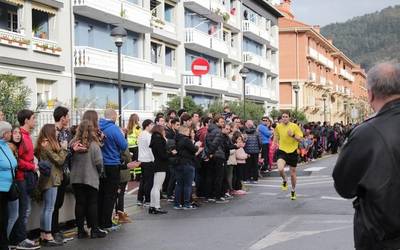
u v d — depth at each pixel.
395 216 3.45
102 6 26.25
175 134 13.41
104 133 9.93
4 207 8.13
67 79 24.62
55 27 23.98
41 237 8.89
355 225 3.68
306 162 28.00
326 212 11.67
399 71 3.63
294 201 13.59
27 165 8.34
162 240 9.12
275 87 60.78
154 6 33.72
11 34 21.00
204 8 39.16
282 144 14.19
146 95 31.97
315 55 72.25
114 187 10.03
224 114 20.06
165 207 13.02
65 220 10.25
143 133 12.68
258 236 9.23
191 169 12.72
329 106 81.25
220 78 42.44
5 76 15.97
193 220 11.10
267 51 58.75
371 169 3.51
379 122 3.59
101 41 27.98
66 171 9.27
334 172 3.75
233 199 14.40
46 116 17.53
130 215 11.85
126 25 29.53
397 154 3.48
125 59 28.77
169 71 35.41
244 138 16.42
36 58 22.61
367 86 3.76
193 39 37.25
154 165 11.97
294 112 41.88
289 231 9.60
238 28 48.44
